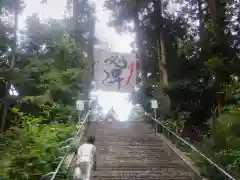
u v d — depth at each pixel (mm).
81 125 15109
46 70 17281
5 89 16219
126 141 15695
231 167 8555
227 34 12742
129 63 23828
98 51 23766
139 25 23656
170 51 20000
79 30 22875
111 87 23562
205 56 15562
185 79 17719
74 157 11820
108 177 10477
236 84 11289
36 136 9281
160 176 10602
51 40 18531
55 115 15367
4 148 9781
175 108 18219
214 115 11648
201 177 10180
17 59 17297
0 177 7906
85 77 20312
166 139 15977
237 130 9320
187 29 20906
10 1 17047
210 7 12922
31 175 8039
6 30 16984
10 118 15969
